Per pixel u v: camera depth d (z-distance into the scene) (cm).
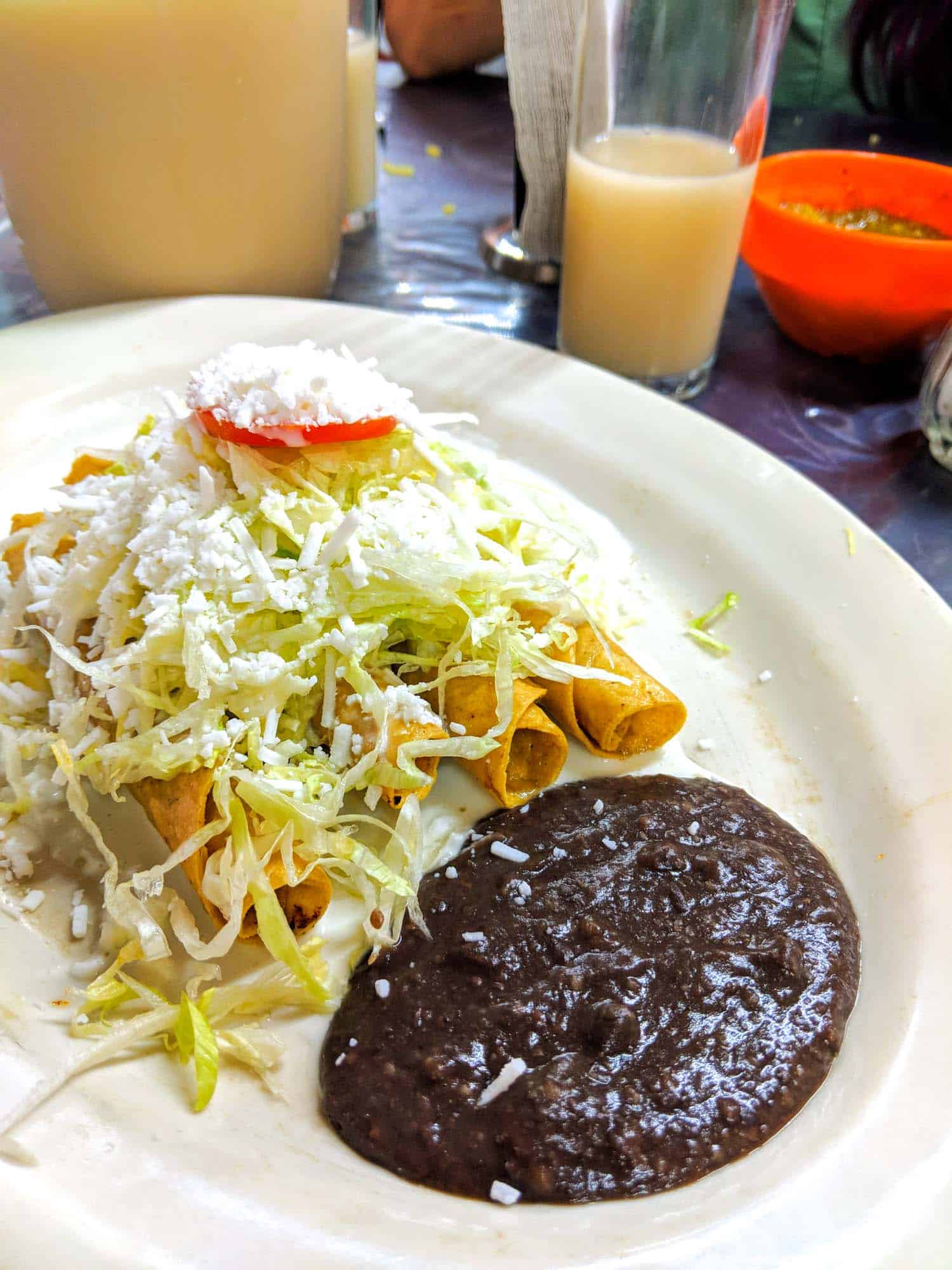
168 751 21
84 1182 16
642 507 31
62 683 24
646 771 25
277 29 32
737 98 33
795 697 26
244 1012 20
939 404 33
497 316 41
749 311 43
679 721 26
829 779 24
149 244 35
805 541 28
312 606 23
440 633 25
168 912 21
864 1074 19
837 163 40
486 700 25
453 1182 17
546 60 37
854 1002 20
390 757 23
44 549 26
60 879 22
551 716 27
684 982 20
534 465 33
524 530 28
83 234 35
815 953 20
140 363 34
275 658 22
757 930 21
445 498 26
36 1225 15
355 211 46
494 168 54
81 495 26
